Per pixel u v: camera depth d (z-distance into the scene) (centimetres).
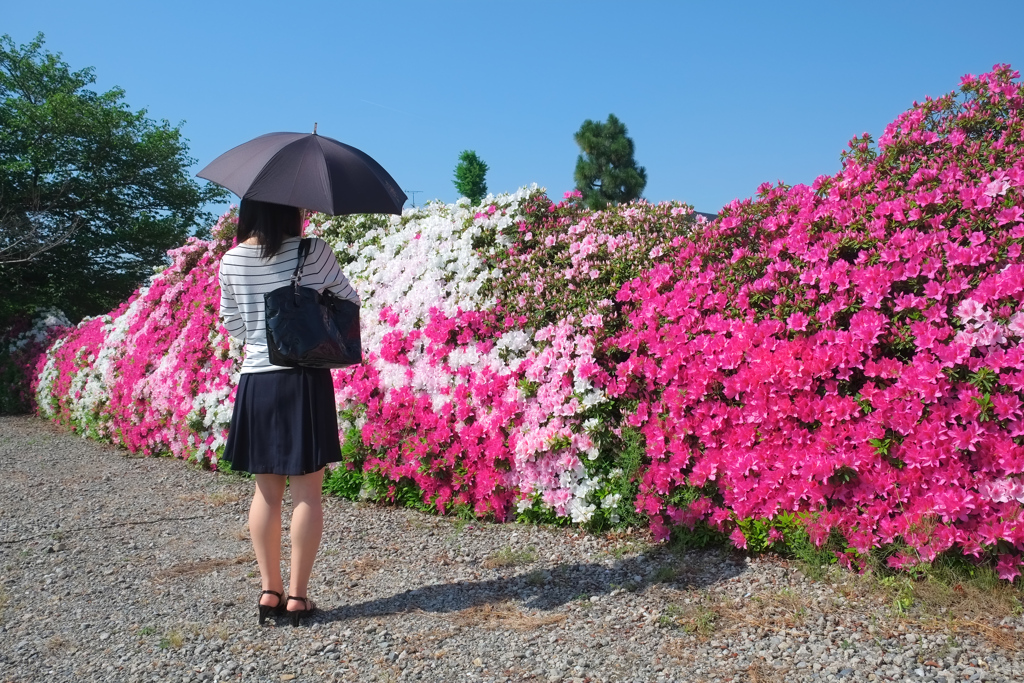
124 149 2203
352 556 383
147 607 323
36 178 2064
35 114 2055
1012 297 293
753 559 340
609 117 2725
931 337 299
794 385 331
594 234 485
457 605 310
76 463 728
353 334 294
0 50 2208
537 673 245
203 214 2481
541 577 335
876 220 340
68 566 389
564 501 407
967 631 252
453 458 455
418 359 514
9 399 1401
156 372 772
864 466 309
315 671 252
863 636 255
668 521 377
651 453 375
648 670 242
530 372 438
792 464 330
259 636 283
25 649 281
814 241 369
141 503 532
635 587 318
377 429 503
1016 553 279
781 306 358
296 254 291
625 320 433
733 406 362
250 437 289
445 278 527
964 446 286
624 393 403
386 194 298
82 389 990
